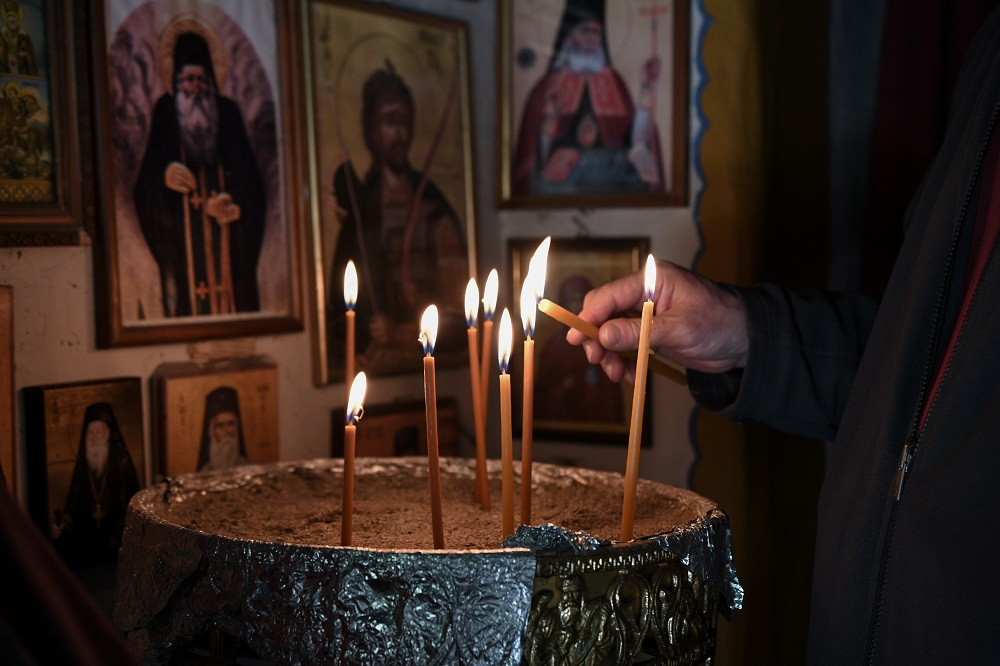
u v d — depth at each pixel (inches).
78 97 36.9
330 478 36.7
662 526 30.3
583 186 58.5
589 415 59.3
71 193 36.7
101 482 37.4
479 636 22.9
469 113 56.9
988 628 24.1
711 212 55.5
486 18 59.2
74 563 36.6
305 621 23.1
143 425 39.8
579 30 57.8
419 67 53.6
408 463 37.7
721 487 56.3
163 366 41.0
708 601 27.4
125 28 38.6
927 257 29.4
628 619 24.8
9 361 34.1
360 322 50.1
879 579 28.5
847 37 62.5
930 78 57.7
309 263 47.2
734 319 36.2
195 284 41.7
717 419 56.2
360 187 50.0
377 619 22.9
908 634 26.5
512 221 60.8
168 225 40.5
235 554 23.9
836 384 35.6
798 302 36.9
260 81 44.5
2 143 34.6
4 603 15.2
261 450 44.4
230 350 43.7
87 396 36.8
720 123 54.9
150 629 25.5
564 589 23.8
